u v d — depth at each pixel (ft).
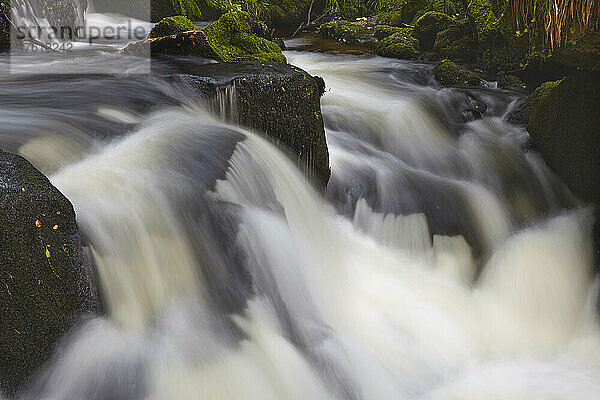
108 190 13.28
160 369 11.68
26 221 10.68
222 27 22.95
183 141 15.42
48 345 11.10
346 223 18.43
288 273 14.78
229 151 15.38
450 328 16.07
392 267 17.29
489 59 29.12
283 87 17.12
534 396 14.43
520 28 19.33
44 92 17.85
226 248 13.98
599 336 17.08
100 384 11.29
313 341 14.15
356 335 14.85
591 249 18.95
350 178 19.43
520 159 21.66
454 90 25.30
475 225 19.25
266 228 14.78
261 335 13.34
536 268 18.22
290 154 17.51
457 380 14.75
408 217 18.66
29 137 14.55
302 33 39.78
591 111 19.40
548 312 17.61
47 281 11.01
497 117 24.47
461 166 21.49
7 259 10.54
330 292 15.56
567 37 18.13
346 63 31.01
